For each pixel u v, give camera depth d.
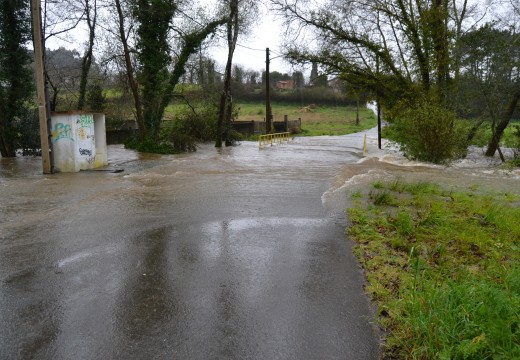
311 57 22.72
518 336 3.16
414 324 3.61
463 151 20.23
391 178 13.38
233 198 9.80
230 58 27.31
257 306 4.38
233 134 33.19
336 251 6.05
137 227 7.29
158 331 3.90
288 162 18.28
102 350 3.61
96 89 29.20
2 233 6.94
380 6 21.06
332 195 10.14
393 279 4.94
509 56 19.38
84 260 5.69
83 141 14.75
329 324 4.01
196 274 5.21
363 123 71.69
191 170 15.05
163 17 23.61
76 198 9.77
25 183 11.95
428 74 21.19
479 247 6.14
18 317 4.14
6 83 20.38
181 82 28.64
